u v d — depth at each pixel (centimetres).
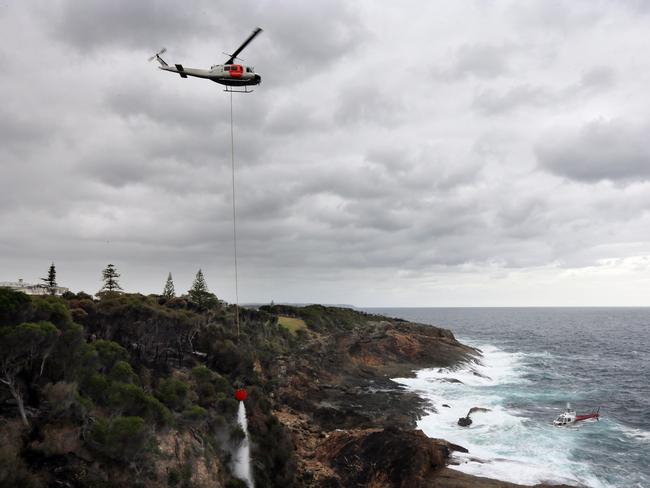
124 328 5138
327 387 8000
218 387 4900
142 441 3077
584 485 4534
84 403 3209
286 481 4297
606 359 13662
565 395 8475
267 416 5150
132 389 3406
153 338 5278
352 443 5016
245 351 6469
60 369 3438
